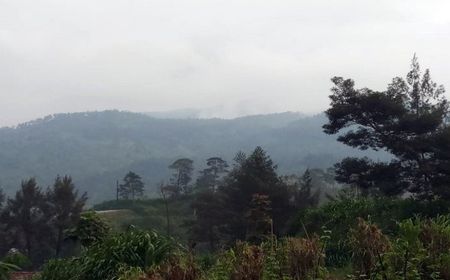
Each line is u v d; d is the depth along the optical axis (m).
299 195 41.19
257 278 6.14
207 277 7.56
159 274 6.66
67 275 11.11
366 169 22.25
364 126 22.75
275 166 38.94
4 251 47.94
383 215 18.38
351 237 6.99
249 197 35.06
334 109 22.20
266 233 13.09
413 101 22.11
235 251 7.80
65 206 48.59
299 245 6.57
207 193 44.53
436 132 20.48
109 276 9.88
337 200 22.33
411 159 20.81
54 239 48.88
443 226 7.11
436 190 18.84
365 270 6.56
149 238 10.55
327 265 11.61
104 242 11.14
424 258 6.41
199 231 42.44
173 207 69.69
